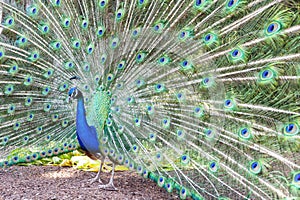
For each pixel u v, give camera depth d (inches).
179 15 233.3
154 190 250.4
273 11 195.0
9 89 283.6
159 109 227.9
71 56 270.4
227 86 207.5
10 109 285.4
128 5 253.1
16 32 285.6
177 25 233.8
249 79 199.9
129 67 241.8
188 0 229.9
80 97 239.6
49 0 285.6
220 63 211.3
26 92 285.1
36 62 281.3
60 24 278.8
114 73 244.1
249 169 184.2
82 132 237.0
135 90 236.5
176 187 207.2
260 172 180.4
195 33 223.6
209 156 203.5
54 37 279.6
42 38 281.3
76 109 264.5
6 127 286.5
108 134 235.3
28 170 300.8
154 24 240.4
